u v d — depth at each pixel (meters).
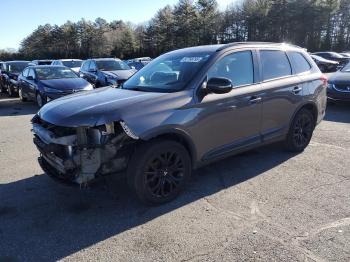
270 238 3.47
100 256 3.29
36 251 3.40
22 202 4.41
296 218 3.84
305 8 57.22
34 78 12.58
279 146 6.36
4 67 18.03
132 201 4.35
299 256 3.18
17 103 13.95
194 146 4.37
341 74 10.62
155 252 3.33
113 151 3.88
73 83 11.96
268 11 60.22
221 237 3.53
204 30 65.88
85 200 4.42
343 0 59.88
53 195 4.59
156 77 4.88
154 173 4.11
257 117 5.10
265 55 5.37
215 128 4.56
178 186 4.33
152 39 71.38
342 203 4.17
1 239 3.62
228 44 5.03
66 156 3.89
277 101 5.36
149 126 3.90
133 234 3.64
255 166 5.45
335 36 61.84
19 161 6.00
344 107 10.57
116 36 78.56
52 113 4.09
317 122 6.28
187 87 4.37
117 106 3.94
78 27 81.25
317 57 28.80
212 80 4.32
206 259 3.19
